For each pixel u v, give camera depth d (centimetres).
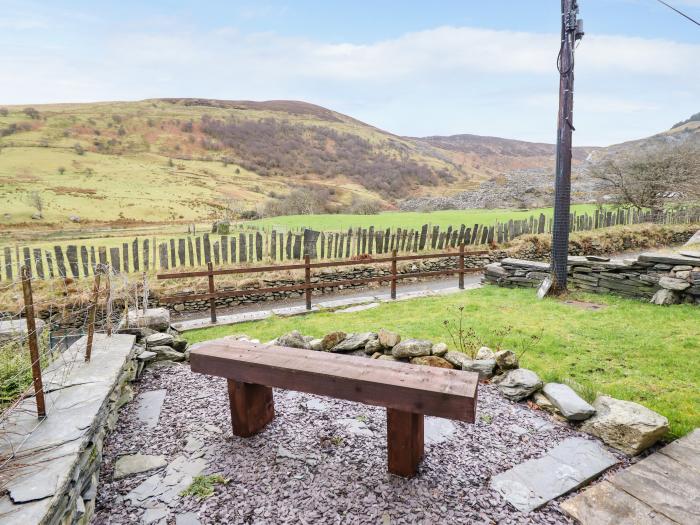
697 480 278
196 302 1014
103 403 310
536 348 535
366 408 402
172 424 380
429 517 254
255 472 305
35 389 271
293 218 3005
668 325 605
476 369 451
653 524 243
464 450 327
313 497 276
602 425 337
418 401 271
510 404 400
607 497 267
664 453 307
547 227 1762
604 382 429
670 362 473
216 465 316
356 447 334
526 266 980
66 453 237
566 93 809
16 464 225
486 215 2950
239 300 1063
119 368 372
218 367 345
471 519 253
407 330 653
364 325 720
